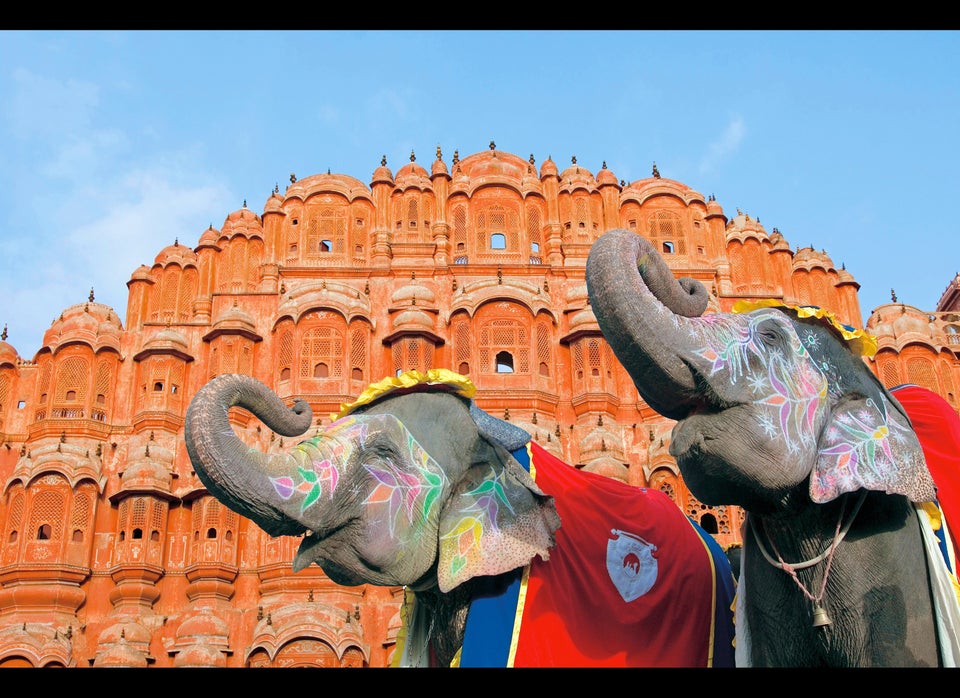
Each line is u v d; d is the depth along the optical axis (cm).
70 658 2416
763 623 716
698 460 674
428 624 895
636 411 2825
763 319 739
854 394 738
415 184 3186
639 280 680
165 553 2619
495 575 845
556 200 3206
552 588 852
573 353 2889
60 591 2503
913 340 2931
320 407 2761
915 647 664
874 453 696
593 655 830
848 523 690
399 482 832
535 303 2911
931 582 682
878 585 677
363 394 903
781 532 707
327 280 3030
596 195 3219
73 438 2756
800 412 696
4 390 2859
